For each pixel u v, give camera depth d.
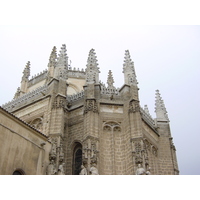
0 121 22.16
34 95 38.41
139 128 32.31
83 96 37.75
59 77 36.44
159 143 40.19
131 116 33.69
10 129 22.83
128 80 37.38
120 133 34.19
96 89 36.06
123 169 31.59
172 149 40.03
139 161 29.70
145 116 39.94
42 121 34.44
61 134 31.38
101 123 34.12
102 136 33.38
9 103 42.03
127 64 39.06
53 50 58.22
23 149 23.73
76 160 33.97
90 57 38.50
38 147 25.72
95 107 33.94
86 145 30.86
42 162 25.72
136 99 35.06
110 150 32.78
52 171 26.02
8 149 22.14
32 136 25.39
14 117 23.38
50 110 33.47
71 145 34.72
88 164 29.39
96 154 30.41
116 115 35.16
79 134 34.75
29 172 23.78
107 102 35.72
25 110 37.97
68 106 37.84
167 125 41.94
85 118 33.25
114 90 37.72
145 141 35.59
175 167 38.69
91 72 36.94
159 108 43.66
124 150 32.72
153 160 36.88
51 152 27.50
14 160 22.45
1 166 21.06
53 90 35.16
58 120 32.28
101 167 30.95
